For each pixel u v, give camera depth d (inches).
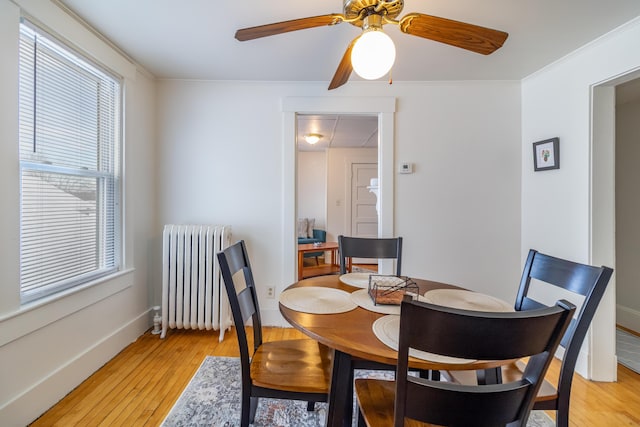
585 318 43.8
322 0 62.6
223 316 97.0
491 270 105.6
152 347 92.4
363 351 36.7
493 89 104.4
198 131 106.0
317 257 220.8
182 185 106.5
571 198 85.2
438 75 99.5
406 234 106.0
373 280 67.6
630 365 86.1
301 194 247.0
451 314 26.8
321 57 87.7
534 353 28.1
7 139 55.6
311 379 49.4
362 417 46.0
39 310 61.6
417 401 30.4
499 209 105.2
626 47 70.7
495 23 69.7
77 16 69.2
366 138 189.2
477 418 30.0
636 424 63.0
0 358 54.7
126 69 88.3
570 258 85.5
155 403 66.9
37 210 64.0
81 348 74.0
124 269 90.5
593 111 78.7
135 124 94.4
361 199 225.3
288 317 46.8
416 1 62.1
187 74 100.6
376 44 49.8
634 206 111.3
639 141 108.9
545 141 92.9
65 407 65.0
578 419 64.5
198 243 97.2
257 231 107.5
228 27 73.0
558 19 68.1
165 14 68.3
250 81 105.2
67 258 71.9
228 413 64.2
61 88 69.5
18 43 57.1
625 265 113.4
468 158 105.1
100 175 82.1
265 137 106.4
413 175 105.7
